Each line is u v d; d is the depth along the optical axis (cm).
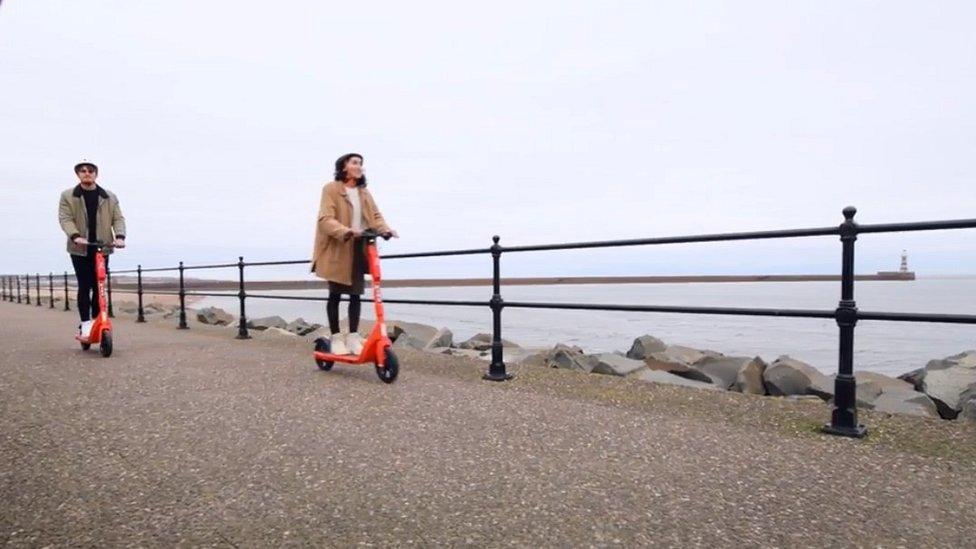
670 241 436
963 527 216
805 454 297
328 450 300
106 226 656
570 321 3956
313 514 224
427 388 455
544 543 202
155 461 282
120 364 564
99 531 208
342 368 546
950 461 287
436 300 563
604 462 284
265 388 450
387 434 329
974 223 301
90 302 689
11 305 1920
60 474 264
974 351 976
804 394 803
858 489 251
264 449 301
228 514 224
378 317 484
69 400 407
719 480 261
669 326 3375
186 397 418
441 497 241
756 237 390
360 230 537
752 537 207
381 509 229
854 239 340
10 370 529
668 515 225
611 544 201
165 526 213
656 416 371
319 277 538
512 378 498
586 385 467
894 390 725
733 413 378
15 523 214
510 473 269
